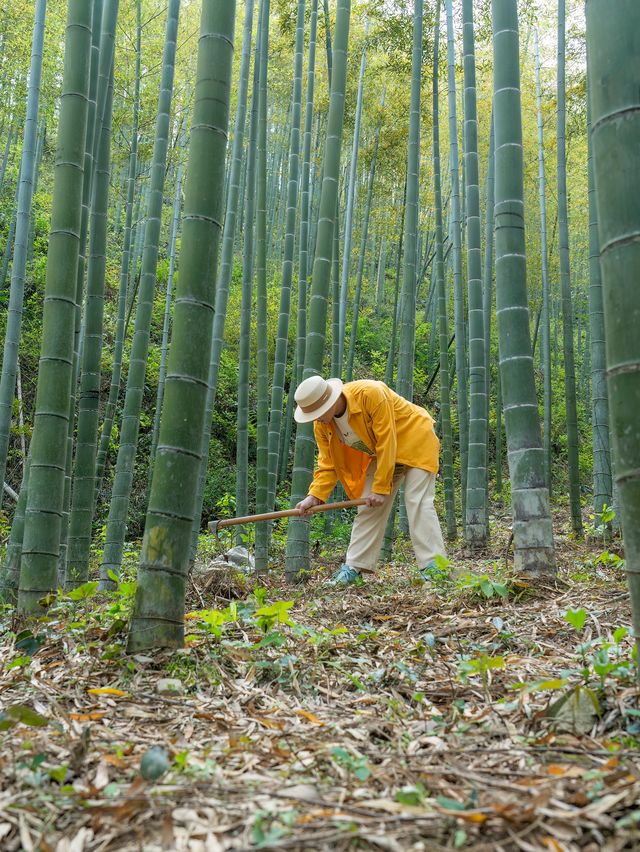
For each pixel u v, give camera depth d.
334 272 8.80
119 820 1.62
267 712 2.44
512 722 2.21
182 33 14.31
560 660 2.84
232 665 2.87
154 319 16.39
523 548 4.28
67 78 3.47
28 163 7.18
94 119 4.58
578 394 18.73
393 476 5.32
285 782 1.82
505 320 4.34
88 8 3.52
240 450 8.32
